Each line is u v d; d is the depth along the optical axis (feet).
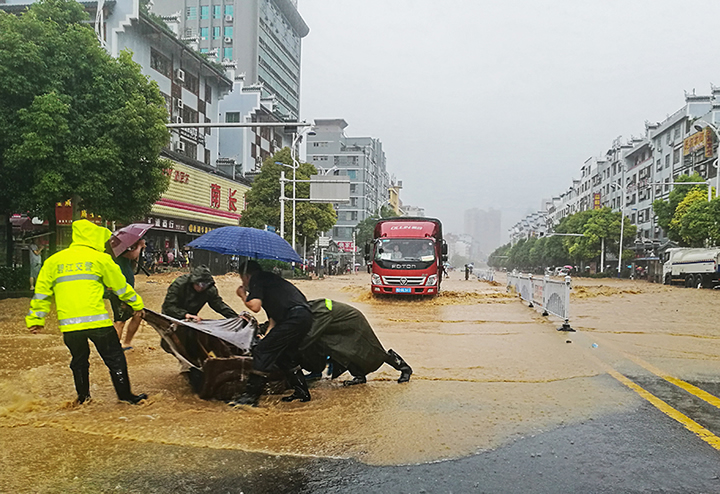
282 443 12.35
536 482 10.48
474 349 26.17
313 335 16.74
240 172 146.92
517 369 21.30
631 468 11.19
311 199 107.34
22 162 43.88
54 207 49.70
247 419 14.07
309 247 154.30
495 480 10.55
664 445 12.59
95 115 46.75
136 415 14.21
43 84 44.86
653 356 24.66
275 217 120.57
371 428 13.53
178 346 16.51
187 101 117.91
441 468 11.09
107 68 48.24
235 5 211.61
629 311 48.78
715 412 15.40
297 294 15.84
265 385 16.43
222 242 15.90
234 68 155.84
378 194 355.97
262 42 217.77
